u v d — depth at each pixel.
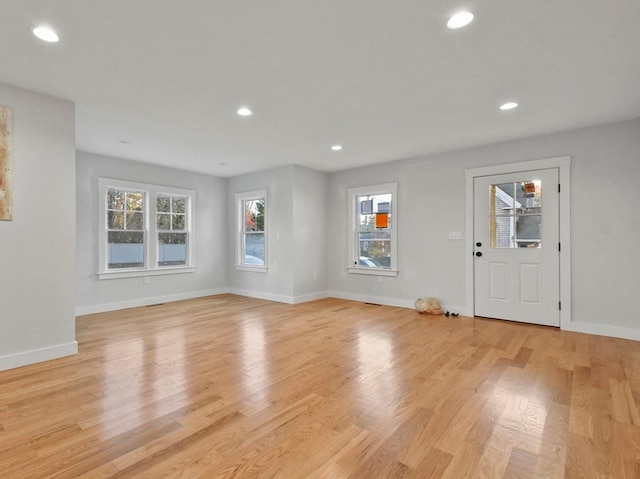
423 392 2.29
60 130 2.92
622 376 2.54
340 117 3.37
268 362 2.84
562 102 3.01
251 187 6.09
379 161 5.22
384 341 3.42
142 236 5.35
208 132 3.82
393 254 5.20
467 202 4.47
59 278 2.92
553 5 1.76
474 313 4.46
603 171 3.58
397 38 2.07
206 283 6.20
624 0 1.72
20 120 2.71
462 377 2.53
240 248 6.37
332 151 4.63
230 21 1.89
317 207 5.87
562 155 3.80
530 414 2.00
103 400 2.16
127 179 5.11
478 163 4.39
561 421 1.92
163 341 3.42
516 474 1.50
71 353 2.98
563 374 2.58
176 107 3.11
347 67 2.41
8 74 2.50
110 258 4.98
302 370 2.67
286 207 5.54
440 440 1.75
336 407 2.09
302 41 2.10
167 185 5.61
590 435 1.78
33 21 1.88
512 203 4.16
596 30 1.97
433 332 3.73
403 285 5.12
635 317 3.43
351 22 1.91
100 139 4.08
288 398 2.20
